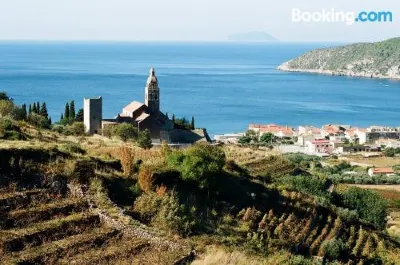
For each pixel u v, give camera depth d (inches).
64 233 1571.1
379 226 3157.0
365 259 2309.3
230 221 2107.5
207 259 1569.9
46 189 1756.9
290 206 2514.8
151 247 1601.9
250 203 2400.3
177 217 1804.9
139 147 3129.9
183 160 2272.4
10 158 1836.9
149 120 5093.5
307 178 3262.8
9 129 2455.7
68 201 1731.1
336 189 3442.4
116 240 1604.3
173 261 1518.2
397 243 2773.1
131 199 1920.5
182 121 6072.8
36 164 1860.2
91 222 1659.7
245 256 1706.4
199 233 1845.5
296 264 1831.9
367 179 5565.9
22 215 1578.5
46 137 2706.7
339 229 2513.5
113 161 2161.7
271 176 3198.8
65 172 1871.3
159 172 2192.4
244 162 3476.9
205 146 2746.1
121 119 5123.0
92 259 1465.3
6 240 1449.3
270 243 2015.3
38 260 1418.6
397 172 6397.6
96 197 1803.6
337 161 7160.4
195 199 2154.3
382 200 3388.3
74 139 3065.9
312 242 2285.9
